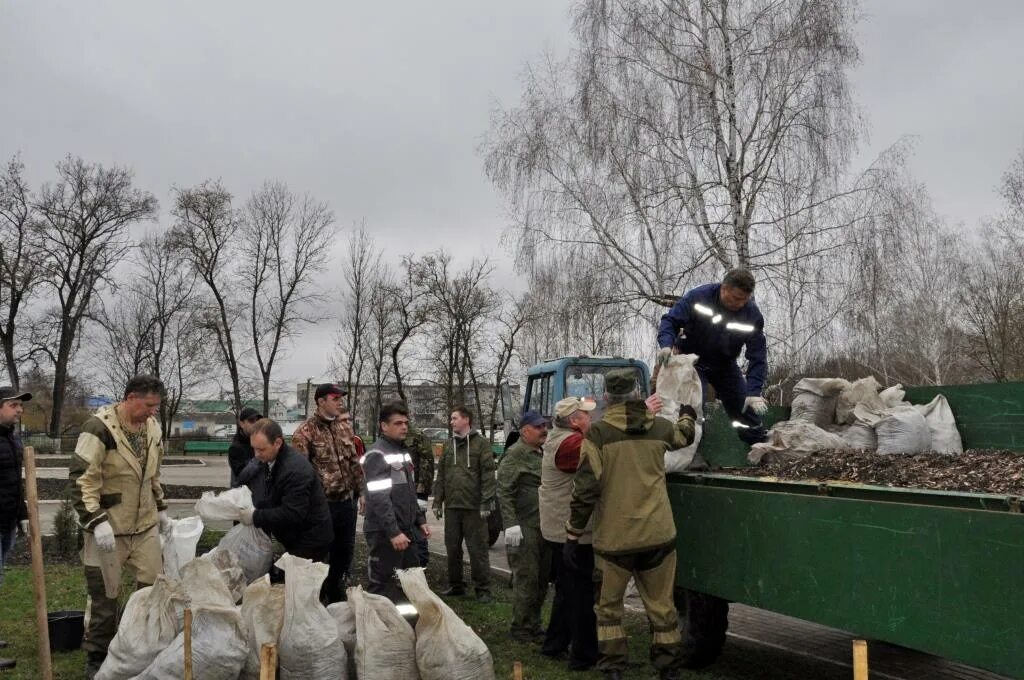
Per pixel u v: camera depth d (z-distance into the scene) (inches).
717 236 591.8
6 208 1492.4
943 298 1123.3
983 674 213.3
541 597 238.2
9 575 334.3
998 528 114.8
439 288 1541.6
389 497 223.3
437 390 1739.7
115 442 198.4
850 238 569.6
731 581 166.9
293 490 203.5
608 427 177.2
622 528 173.0
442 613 168.7
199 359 1674.5
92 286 1577.3
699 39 610.5
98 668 191.9
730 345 234.7
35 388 1979.6
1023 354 1085.1
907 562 128.3
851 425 245.9
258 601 169.9
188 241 1422.2
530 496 237.1
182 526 235.1
